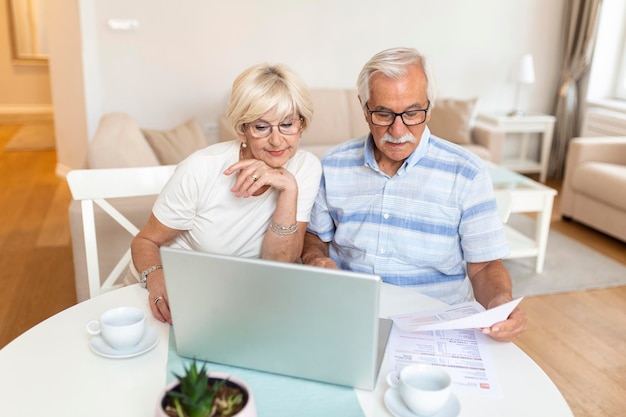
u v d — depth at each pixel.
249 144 1.47
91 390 1.08
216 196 1.52
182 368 1.15
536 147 5.59
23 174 5.09
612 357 2.54
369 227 1.64
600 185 3.83
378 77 1.46
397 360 1.18
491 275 1.55
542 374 1.15
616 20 5.12
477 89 5.33
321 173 1.64
